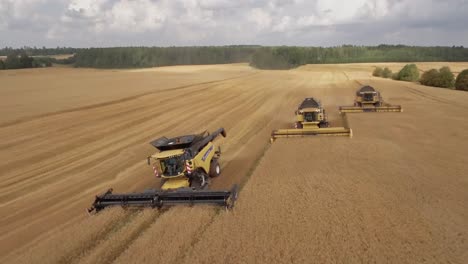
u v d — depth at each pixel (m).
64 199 12.33
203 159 12.23
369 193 10.39
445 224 8.34
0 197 12.84
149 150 18.14
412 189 10.61
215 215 9.58
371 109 26.36
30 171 15.46
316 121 20.03
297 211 9.41
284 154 15.41
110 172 14.98
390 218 8.73
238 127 23.06
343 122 23.86
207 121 25.39
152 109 30.06
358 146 16.09
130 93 37.75
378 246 7.50
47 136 20.97
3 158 17.14
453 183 11.02
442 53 156.38
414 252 7.22
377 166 13.02
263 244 7.86
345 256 7.20
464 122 20.92
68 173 15.10
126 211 10.39
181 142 11.81
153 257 7.72
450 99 31.95
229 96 38.97
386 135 18.36
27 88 44.34
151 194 10.27
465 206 9.31
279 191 10.95
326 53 158.00
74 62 163.12
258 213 9.45
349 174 12.23
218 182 12.69
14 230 10.20
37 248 8.77
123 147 18.88
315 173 12.52
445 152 14.66
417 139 17.17
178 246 8.09
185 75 71.25
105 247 8.42
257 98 37.53
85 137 20.92
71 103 30.94
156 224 9.27
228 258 7.43
